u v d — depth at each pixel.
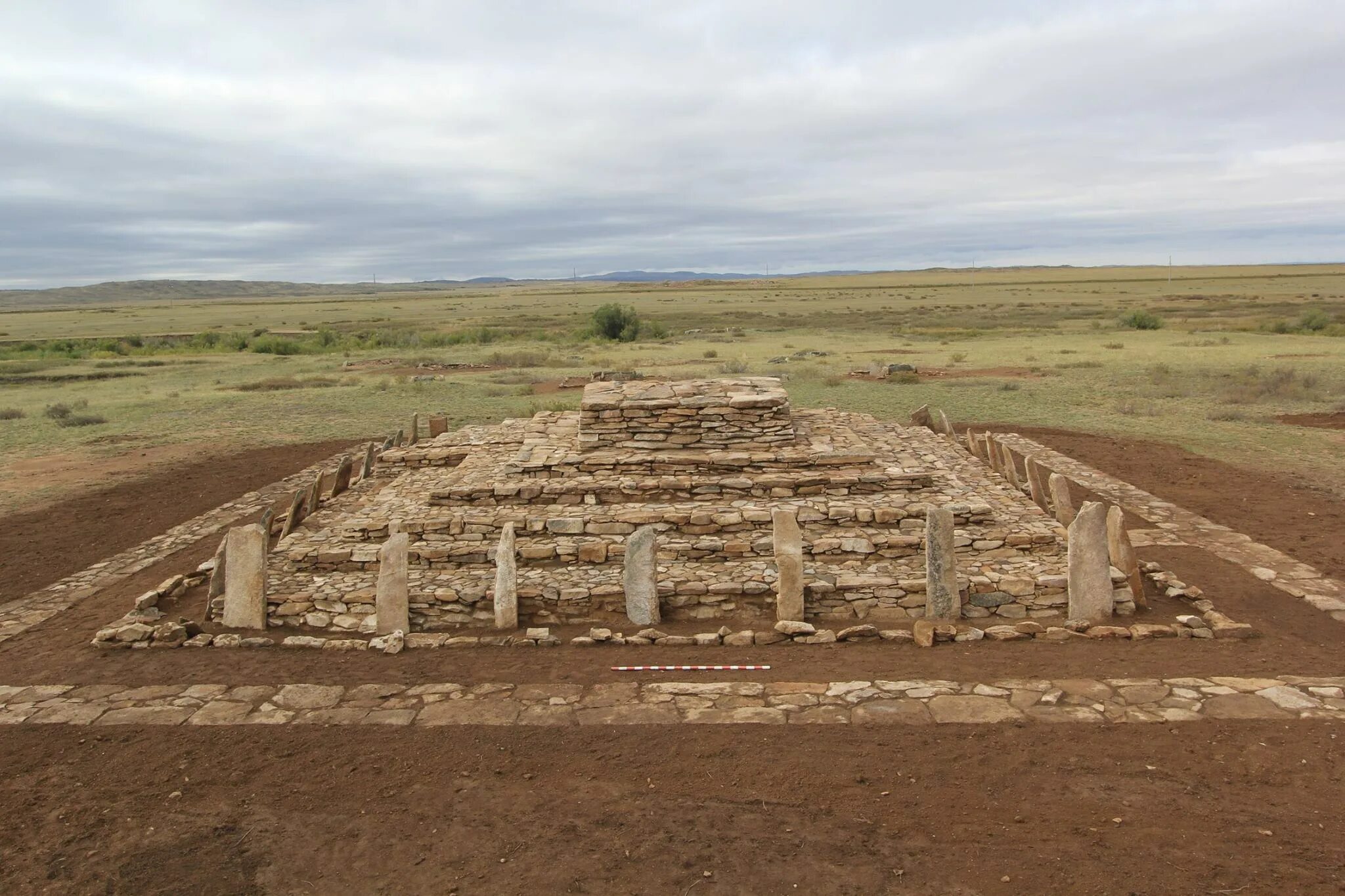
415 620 9.24
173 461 19.05
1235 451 17.55
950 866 5.05
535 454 13.52
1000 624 8.87
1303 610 9.20
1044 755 6.24
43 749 6.77
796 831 5.44
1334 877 4.80
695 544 10.29
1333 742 6.28
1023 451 18.11
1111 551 9.57
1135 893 4.74
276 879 5.17
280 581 9.96
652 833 5.47
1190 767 6.03
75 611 10.22
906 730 6.68
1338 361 31.23
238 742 6.81
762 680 7.70
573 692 7.55
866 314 79.75
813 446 13.34
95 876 5.24
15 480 17.39
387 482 15.22
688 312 89.94
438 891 5.00
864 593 9.18
